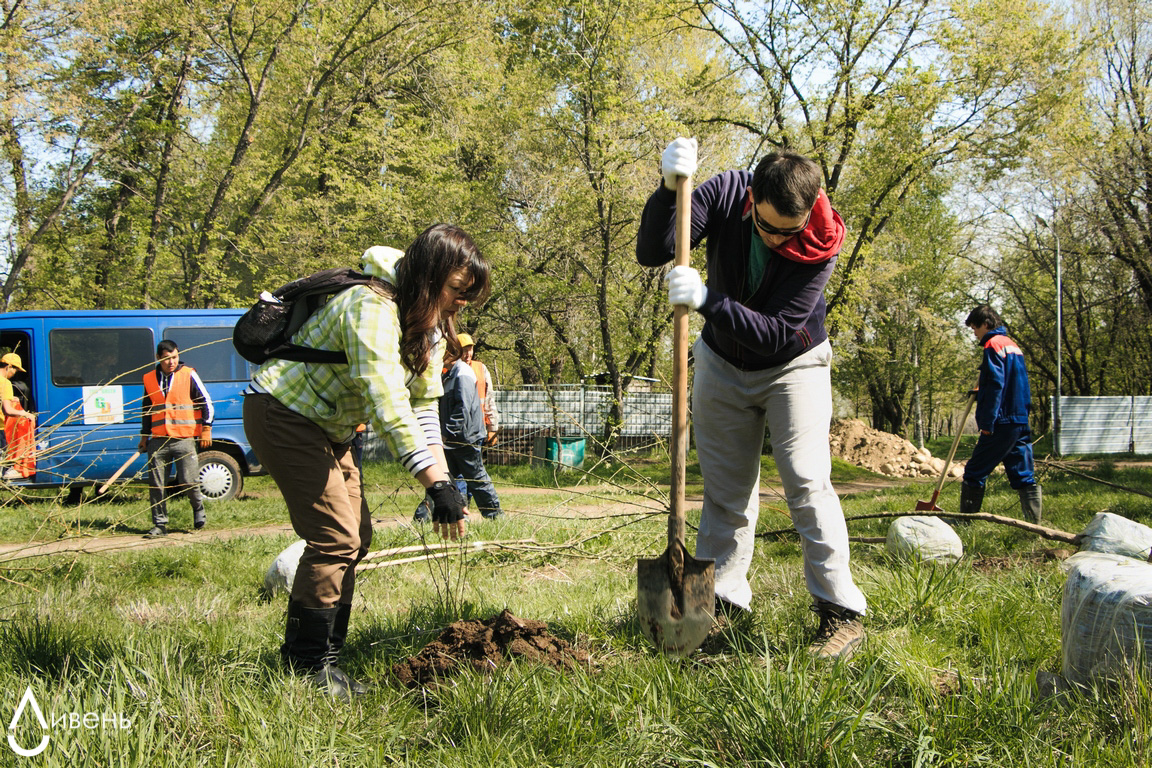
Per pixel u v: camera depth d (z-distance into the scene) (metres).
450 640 3.18
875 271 20.91
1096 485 10.91
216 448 12.81
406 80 21.22
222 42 17.67
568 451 13.88
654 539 6.06
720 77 18.92
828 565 3.33
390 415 2.75
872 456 22.41
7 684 2.69
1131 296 30.25
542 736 2.38
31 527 8.10
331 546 2.93
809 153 18.06
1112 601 2.61
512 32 23.31
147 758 2.11
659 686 2.63
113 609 4.38
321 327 2.85
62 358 12.30
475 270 2.89
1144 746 2.17
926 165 18.16
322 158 20.38
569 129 18.42
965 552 5.51
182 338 12.77
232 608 4.64
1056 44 17.41
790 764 2.15
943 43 17.30
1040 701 2.59
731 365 3.48
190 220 20.95
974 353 35.81
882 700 2.61
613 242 19.27
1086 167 23.55
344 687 2.85
